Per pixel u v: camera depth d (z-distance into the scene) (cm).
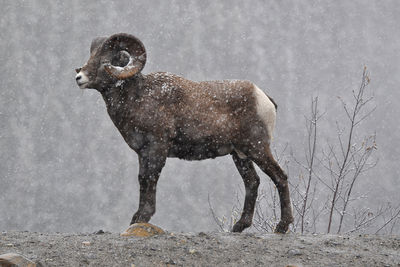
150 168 2339
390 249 2053
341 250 2028
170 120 2369
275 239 2172
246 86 2478
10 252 1838
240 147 2472
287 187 2472
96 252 1872
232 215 3353
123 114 2375
